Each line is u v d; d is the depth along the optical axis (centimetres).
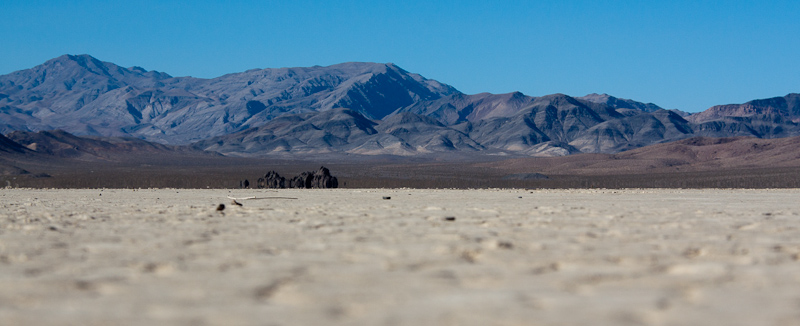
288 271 917
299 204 3275
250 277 870
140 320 630
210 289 788
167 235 1423
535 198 4175
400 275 879
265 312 662
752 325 596
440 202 3478
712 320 615
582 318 625
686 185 10256
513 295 740
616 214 2142
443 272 901
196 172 17200
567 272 899
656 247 1165
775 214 2206
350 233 1452
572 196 4641
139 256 1077
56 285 816
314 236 1388
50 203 3444
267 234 1438
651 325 596
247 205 3181
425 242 1255
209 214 2183
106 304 705
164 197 4634
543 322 610
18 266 971
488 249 1141
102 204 3281
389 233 1446
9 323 621
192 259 1038
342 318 635
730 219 1908
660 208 2664
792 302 695
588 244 1212
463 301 709
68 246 1222
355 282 830
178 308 683
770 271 896
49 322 623
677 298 721
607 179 12988
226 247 1195
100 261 1018
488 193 5616
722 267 926
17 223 1777
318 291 771
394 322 617
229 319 632
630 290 770
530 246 1180
